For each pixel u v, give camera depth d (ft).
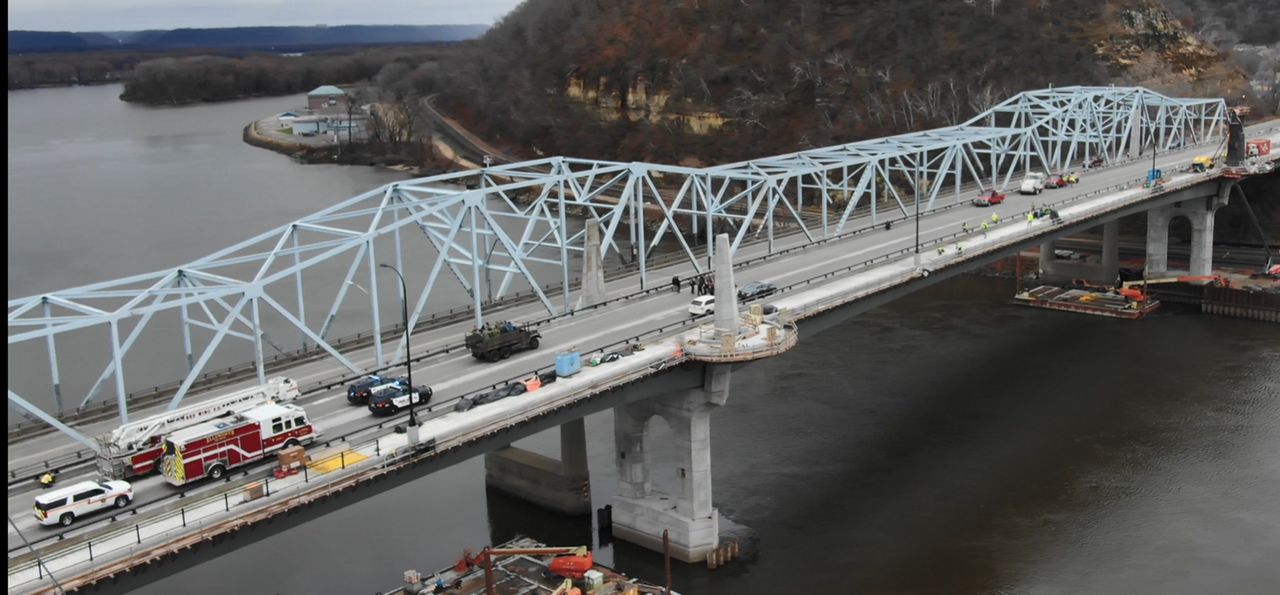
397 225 289.33
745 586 271.08
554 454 339.36
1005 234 420.77
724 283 279.08
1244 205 625.00
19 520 198.08
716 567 279.28
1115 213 479.41
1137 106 630.33
